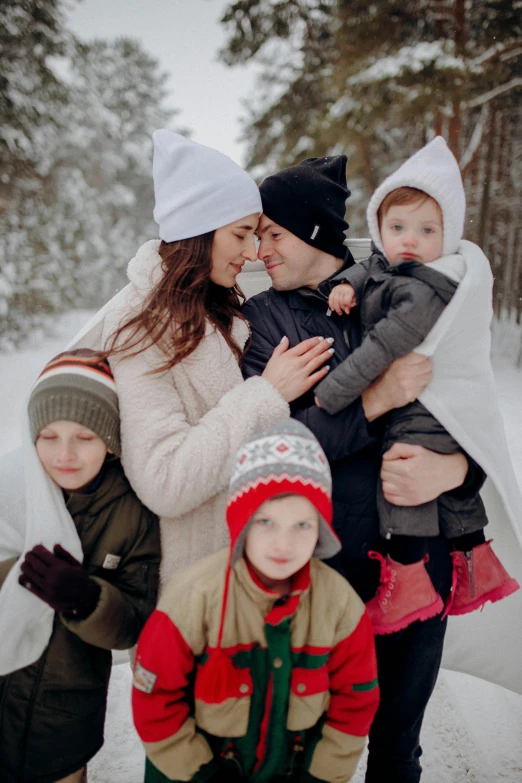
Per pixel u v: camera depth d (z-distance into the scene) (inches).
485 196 493.7
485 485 73.1
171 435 55.7
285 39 493.7
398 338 56.7
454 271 59.2
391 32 378.0
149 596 58.7
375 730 67.5
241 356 65.7
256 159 642.8
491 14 367.2
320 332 67.3
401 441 59.7
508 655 80.2
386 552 61.7
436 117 397.7
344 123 386.6
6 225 550.3
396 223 61.8
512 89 391.5
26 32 497.4
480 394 61.7
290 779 52.2
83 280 816.9
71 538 56.1
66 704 56.9
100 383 56.5
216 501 59.9
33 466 56.4
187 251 62.6
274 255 70.7
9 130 493.4
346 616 52.8
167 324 58.0
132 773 79.3
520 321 471.8
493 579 65.2
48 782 57.2
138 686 50.4
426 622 63.9
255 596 49.6
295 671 50.5
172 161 64.3
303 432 51.4
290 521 48.1
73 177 877.2
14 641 54.4
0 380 392.2
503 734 85.2
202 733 51.2
